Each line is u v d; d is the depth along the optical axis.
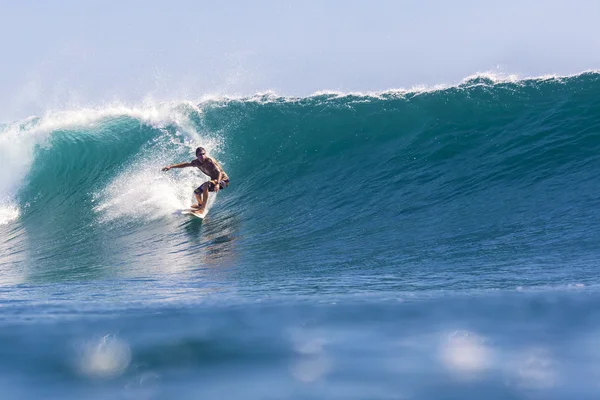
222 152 66.00
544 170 54.03
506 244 38.78
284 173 62.22
